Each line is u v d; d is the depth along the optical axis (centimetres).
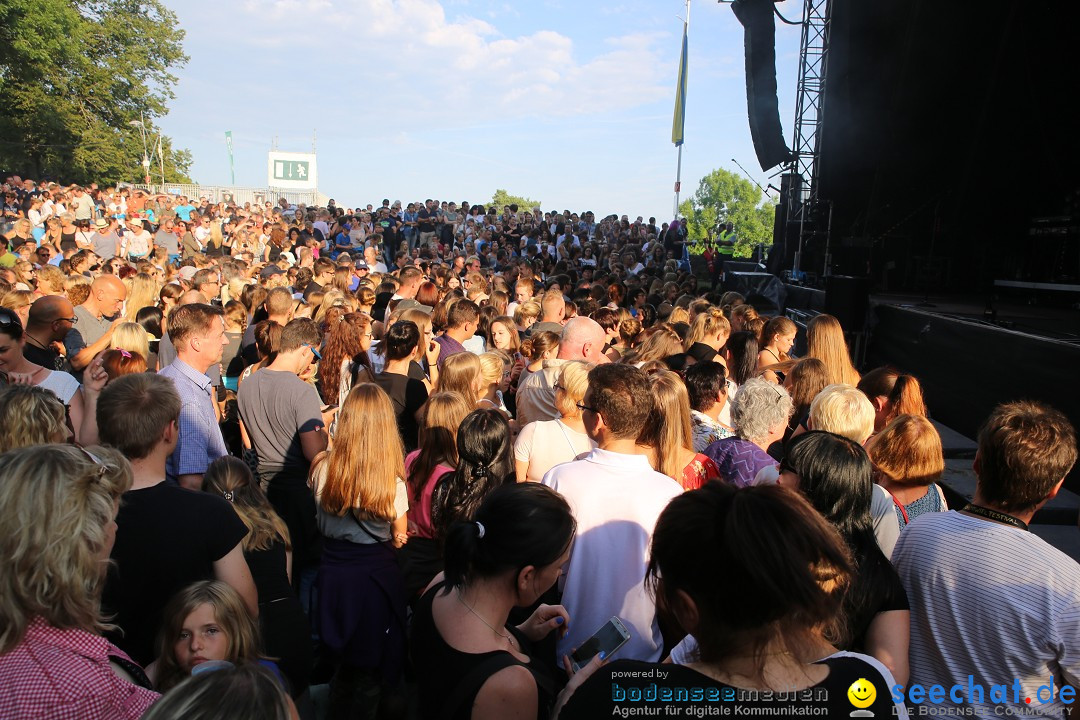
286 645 282
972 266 1642
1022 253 1595
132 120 4778
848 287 1134
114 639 233
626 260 1455
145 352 433
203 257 1052
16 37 3659
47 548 155
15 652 151
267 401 396
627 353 532
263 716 128
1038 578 193
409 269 761
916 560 214
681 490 258
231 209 2167
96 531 166
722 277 1794
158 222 1973
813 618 134
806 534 135
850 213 1633
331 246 1919
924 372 999
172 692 129
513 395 618
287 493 398
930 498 292
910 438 282
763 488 144
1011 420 207
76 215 1855
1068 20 1155
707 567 137
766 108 1559
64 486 162
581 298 901
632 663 144
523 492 195
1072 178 1377
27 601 153
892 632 197
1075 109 1280
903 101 1402
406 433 470
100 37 4547
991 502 210
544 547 184
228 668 135
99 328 585
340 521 318
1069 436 202
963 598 201
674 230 1877
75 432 363
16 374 384
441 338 570
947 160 1495
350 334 521
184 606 211
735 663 138
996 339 813
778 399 329
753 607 132
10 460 163
